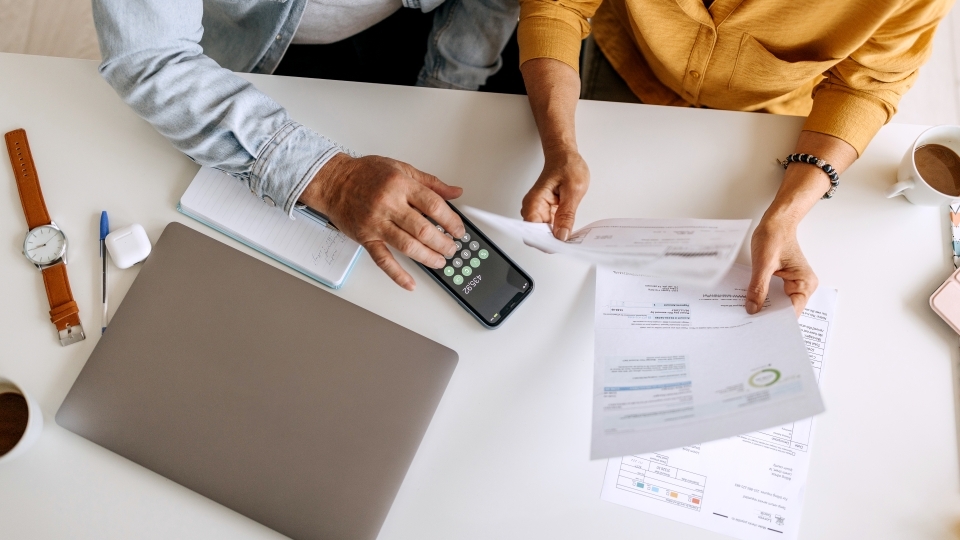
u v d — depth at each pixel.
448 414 0.70
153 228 0.77
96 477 0.68
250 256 0.74
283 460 0.67
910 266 0.75
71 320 0.73
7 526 0.66
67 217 0.77
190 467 0.67
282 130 0.73
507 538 0.67
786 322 0.65
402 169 0.75
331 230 0.77
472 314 0.74
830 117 0.78
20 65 0.84
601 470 0.69
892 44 0.75
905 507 0.67
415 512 0.67
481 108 0.84
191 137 0.74
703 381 0.62
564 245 0.68
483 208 0.79
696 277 0.62
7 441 0.67
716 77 0.94
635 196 0.79
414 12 1.08
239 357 0.70
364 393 0.69
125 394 0.68
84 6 1.49
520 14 0.89
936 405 0.70
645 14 0.87
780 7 0.77
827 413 0.70
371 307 0.74
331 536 0.65
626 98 1.16
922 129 0.80
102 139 0.81
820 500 0.67
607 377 0.64
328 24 0.98
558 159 0.76
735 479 0.68
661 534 0.67
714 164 0.80
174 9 0.72
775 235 0.72
